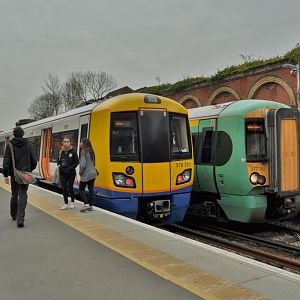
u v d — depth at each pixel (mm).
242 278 4762
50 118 15391
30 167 7574
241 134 9766
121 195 9148
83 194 9164
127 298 4199
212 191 10727
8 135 25156
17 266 5270
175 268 5148
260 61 21172
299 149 9992
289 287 4469
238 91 21938
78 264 5332
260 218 9938
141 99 9453
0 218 8461
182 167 9789
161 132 9547
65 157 9375
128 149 9258
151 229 7363
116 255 5727
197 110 11797
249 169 9664
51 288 4500
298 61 18109
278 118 9633
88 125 10422
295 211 10266
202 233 10344
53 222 7977
